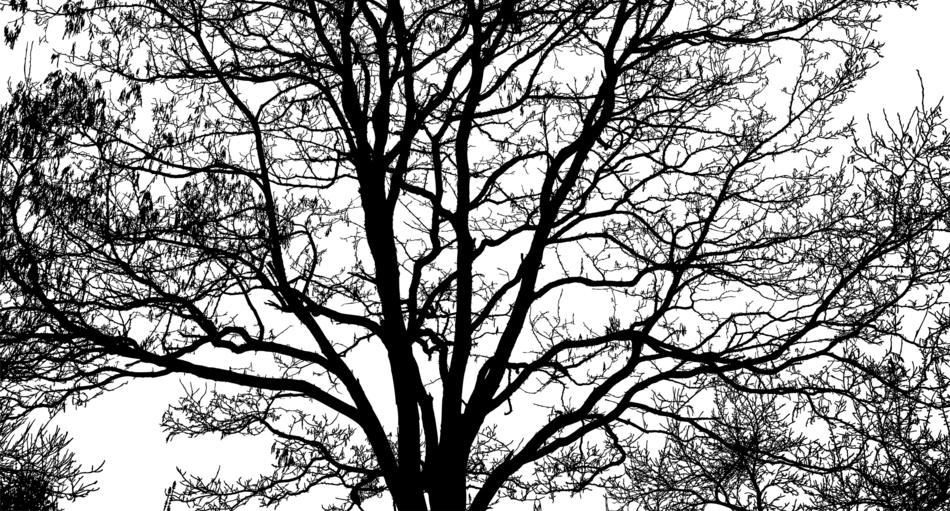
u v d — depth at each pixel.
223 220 8.65
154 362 8.09
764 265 9.11
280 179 9.19
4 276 7.70
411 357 8.99
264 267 9.16
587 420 9.28
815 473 8.98
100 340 7.87
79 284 8.02
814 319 8.26
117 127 8.48
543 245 9.33
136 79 8.61
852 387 8.82
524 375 9.02
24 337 7.78
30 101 8.04
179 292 8.31
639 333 8.70
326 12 9.04
